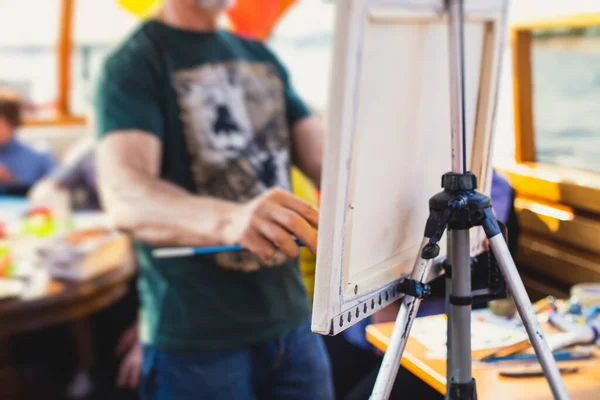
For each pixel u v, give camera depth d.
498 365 1.31
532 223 2.01
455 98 0.95
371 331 1.47
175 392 1.52
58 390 2.98
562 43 1.96
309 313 1.62
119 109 1.49
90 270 2.43
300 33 4.19
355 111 0.78
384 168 0.89
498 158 2.24
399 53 0.87
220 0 1.55
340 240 0.80
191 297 1.48
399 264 0.97
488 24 1.10
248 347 1.51
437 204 0.93
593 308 1.56
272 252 1.19
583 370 1.30
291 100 1.71
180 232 1.34
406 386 1.74
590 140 1.93
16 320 2.20
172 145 1.54
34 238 2.82
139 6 2.54
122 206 1.42
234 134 1.57
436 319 1.53
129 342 2.67
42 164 3.81
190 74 1.55
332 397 1.66
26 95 4.92
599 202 1.78
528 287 2.05
